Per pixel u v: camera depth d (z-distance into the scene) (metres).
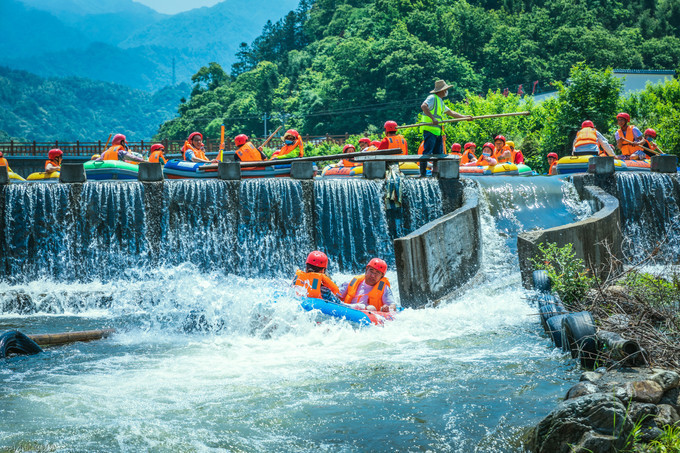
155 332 9.21
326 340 8.49
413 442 5.13
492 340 8.47
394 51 86.44
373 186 14.60
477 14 105.44
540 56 102.50
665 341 6.25
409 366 7.28
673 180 15.73
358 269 14.41
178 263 13.80
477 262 12.54
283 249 14.20
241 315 8.92
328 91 96.06
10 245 13.26
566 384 6.53
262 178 14.86
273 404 6.04
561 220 14.54
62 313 11.38
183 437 5.25
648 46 104.25
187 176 15.34
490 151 19.09
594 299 8.31
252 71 140.62
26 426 5.46
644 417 4.77
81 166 13.73
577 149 17.31
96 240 13.59
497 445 5.04
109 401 6.12
